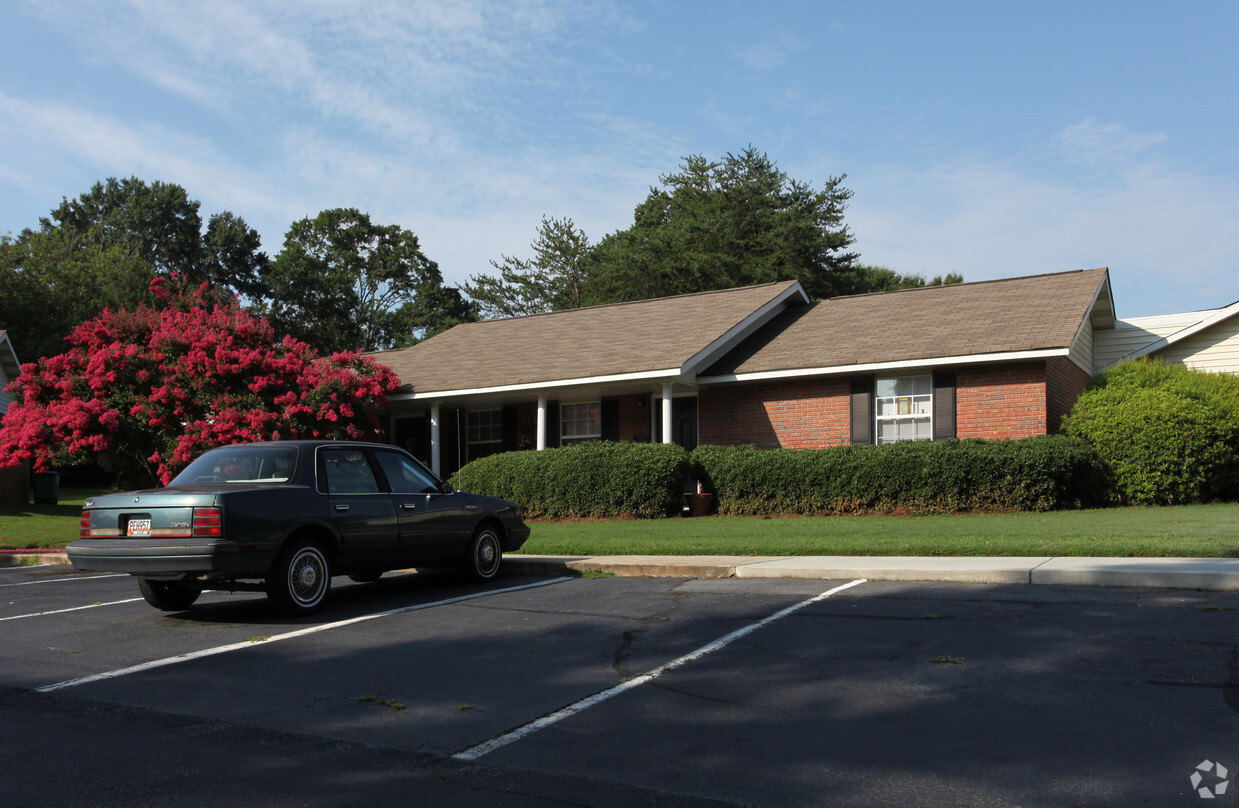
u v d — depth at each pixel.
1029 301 19.67
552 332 24.53
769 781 4.18
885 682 5.69
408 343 57.66
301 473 8.88
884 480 16.61
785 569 9.78
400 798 4.10
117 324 20.11
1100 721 4.80
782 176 47.19
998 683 5.54
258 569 8.21
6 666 6.77
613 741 4.80
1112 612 7.19
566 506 18.42
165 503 8.12
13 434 18.48
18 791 4.23
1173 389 16.97
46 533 18.16
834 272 45.56
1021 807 3.81
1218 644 6.13
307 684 6.10
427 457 25.00
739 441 20.58
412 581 11.16
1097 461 16.34
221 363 19.28
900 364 18.14
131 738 5.01
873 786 4.08
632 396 22.05
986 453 15.96
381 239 59.38
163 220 62.78
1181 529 11.52
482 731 5.02
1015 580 8.66
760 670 6.10
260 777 4.39
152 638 7.75
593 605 8.79
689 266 43.44
